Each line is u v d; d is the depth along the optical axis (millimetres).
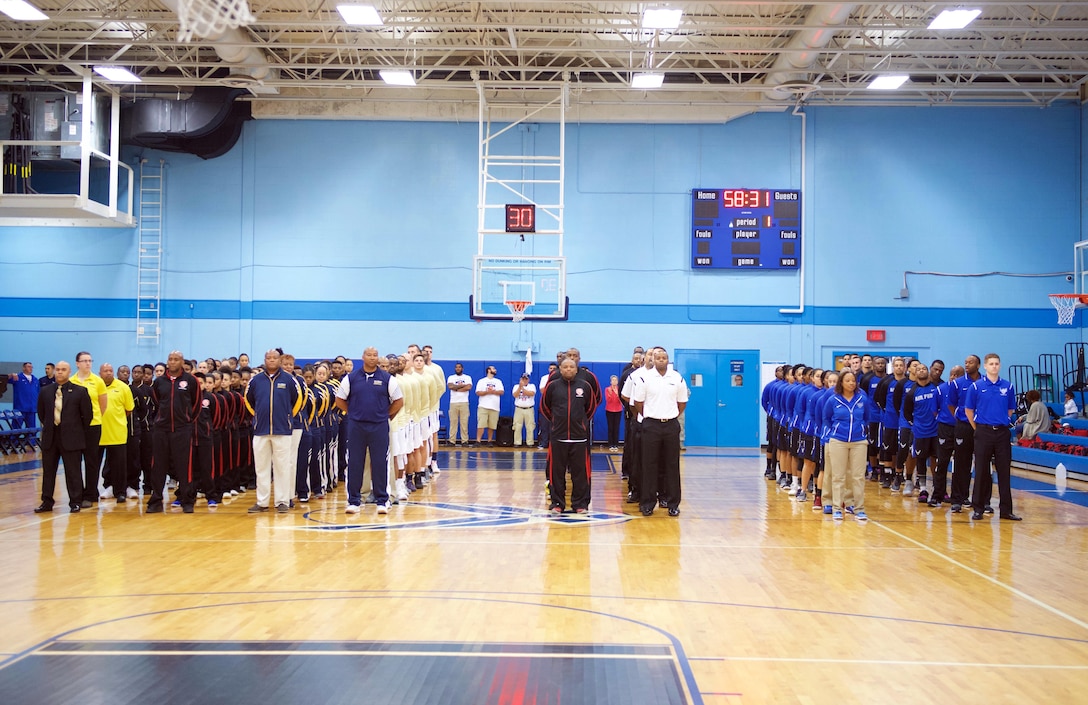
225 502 10789
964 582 6750
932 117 19719
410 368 11633
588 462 10273
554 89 19812
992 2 13461
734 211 19750
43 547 7863
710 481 13609
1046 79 19547
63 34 16500
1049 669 4711
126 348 19797
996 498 11820
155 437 9930
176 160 19891
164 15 14266
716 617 5668
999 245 19641
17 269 19875
